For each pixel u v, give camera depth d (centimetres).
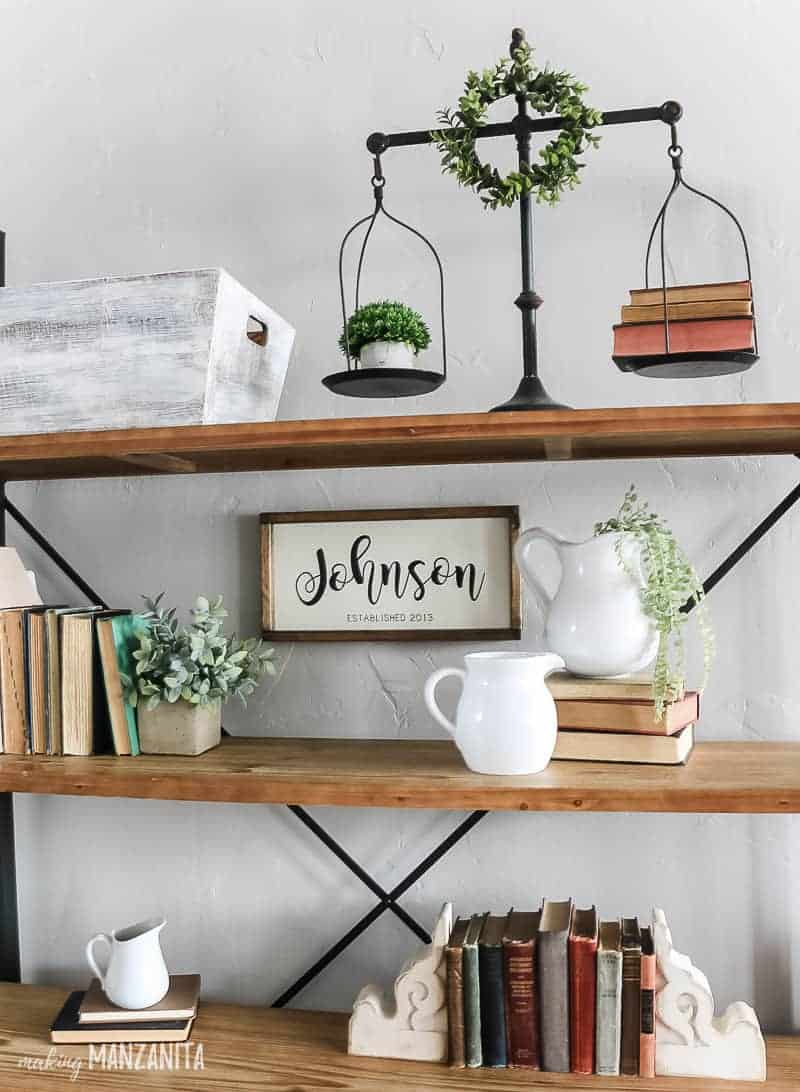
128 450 118
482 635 138
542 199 121
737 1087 114
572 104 119
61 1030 130
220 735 138
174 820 150
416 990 123
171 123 151
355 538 142
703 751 127
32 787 121
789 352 133
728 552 135
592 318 138
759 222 134
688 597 122
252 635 148
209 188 150
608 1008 116
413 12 143
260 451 127
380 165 136
